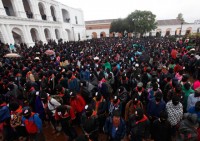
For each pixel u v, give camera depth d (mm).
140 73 6453
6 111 4016
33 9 24062
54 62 9680
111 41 26969
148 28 42750
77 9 41031
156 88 4445
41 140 3805
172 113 3596
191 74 9258
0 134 4777
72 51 14414
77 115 4844
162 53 11938
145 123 3309
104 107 4301
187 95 4273
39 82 6121
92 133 3338
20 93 5324
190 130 2982
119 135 3389
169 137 3365
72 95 4574
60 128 4945
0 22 17312
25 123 3648
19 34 21312
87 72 7109
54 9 30469
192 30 52562
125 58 10242
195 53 10594
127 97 4777
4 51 13734
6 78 6246
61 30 32000
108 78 6320
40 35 24875
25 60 9570
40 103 4781
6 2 23078
